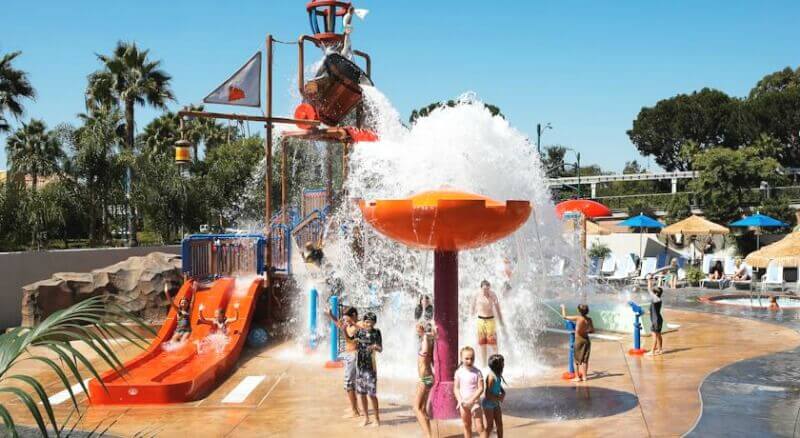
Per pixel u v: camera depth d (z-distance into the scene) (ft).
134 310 57.00
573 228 78.07
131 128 124.77
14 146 122.62
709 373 37.45
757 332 52.80
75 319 14.53
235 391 35.27
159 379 35.68
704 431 26.63
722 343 47.67
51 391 35.91
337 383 36.65
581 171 247.09
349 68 54.70
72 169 90.68
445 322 29.27
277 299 51.06
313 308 45.70
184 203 103.60
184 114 48.65
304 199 62.49
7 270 59.93
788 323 57.57
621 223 109.70
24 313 54.39
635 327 43.91
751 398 31.81
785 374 37.06
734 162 121.39
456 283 29.53
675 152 221.87
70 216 89.10
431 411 28.89
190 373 37.47
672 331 53.47
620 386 34.68
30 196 85.97
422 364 25.84
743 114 197.36
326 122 56.65
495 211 27.30
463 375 24.44
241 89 51.47
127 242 102.53
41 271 63.41
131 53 127.03
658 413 29.48
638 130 226.38
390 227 28.50
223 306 47.62
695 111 209.36
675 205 127.95
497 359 24.29
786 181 129.49
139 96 126.82
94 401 32.60
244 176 125.59
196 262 50.39
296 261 54.49
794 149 192.24
